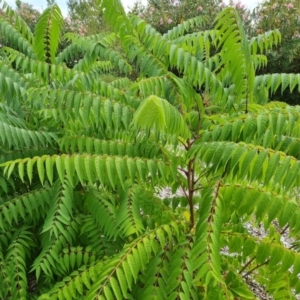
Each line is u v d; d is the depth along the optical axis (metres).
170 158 1.54
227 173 1.22
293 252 1.45
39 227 2.00
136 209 1.54
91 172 1.38
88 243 1.78
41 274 1.92
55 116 1.57
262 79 1.62
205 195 1.29
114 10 1.42
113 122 1.49
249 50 1.36
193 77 1.44
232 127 1.22
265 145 1.15
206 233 1.16
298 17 7.49
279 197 1.26
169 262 1.40
